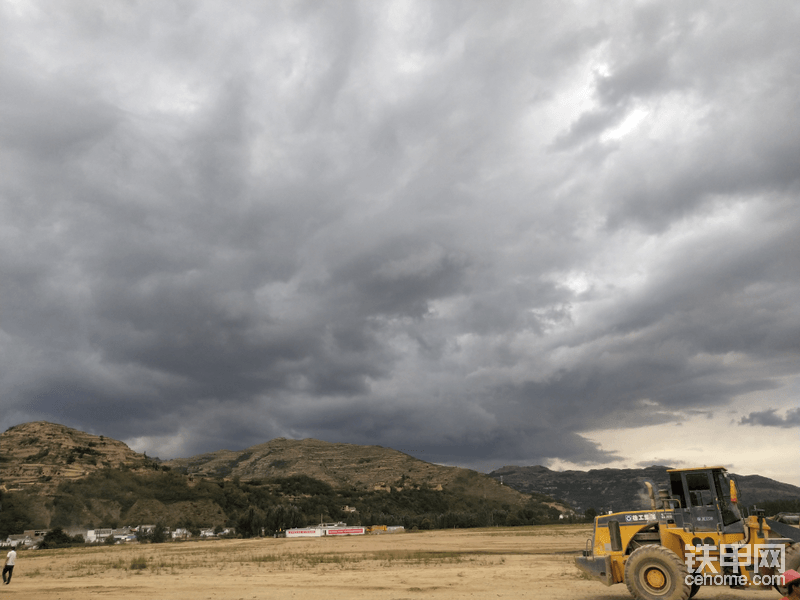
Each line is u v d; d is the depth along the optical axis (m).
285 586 26.34
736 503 16.84
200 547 91.25
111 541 148.25
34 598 24.06
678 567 16.11
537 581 25.34
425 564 38.38
